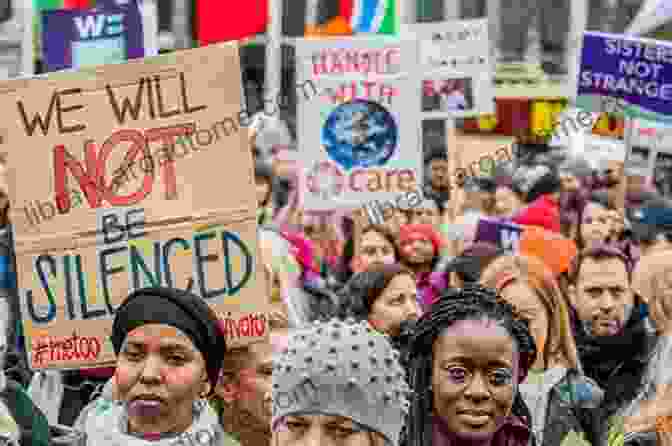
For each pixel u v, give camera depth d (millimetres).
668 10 11352
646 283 7125
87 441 5410
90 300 6422
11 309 7289
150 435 5297
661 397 6156
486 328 5133
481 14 28188
